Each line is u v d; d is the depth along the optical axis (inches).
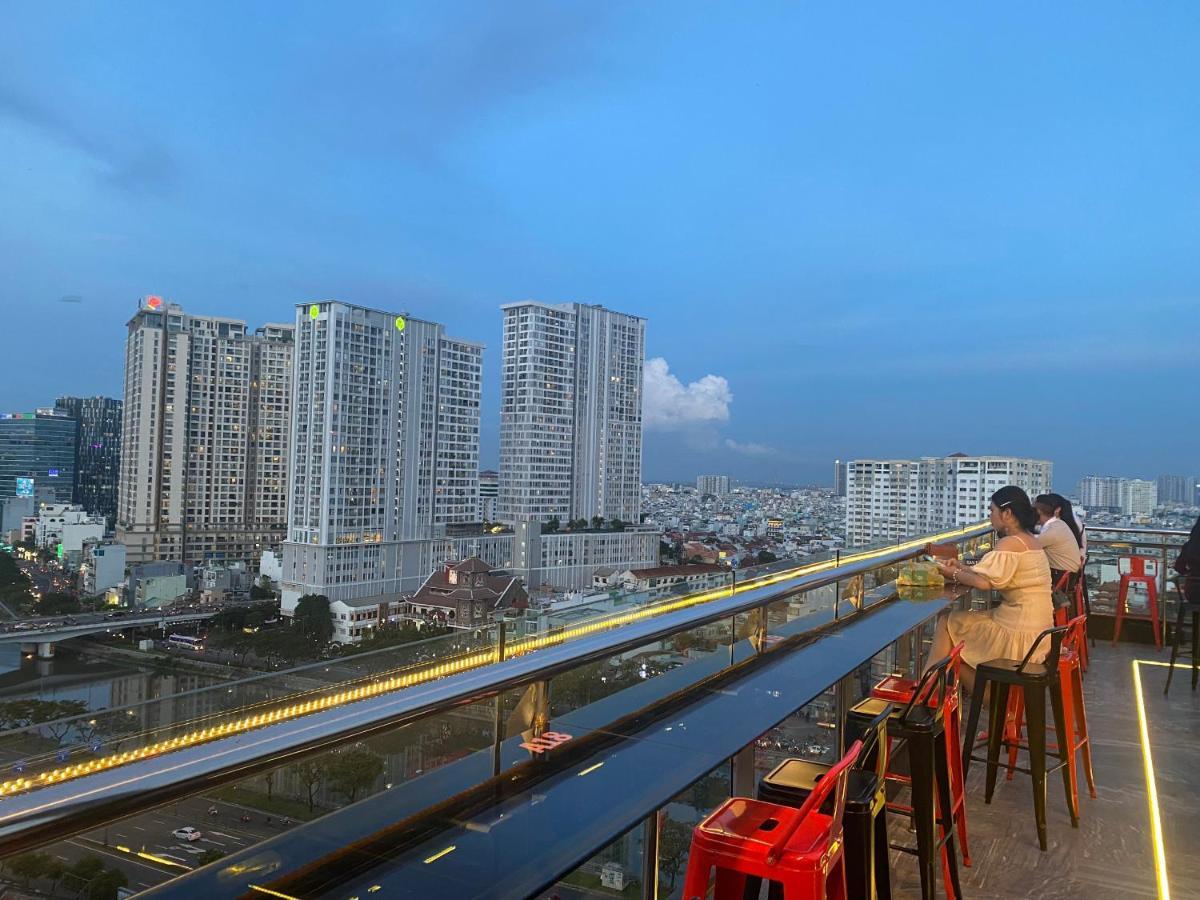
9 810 43.1
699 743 85.8
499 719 79.0
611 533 3083.2
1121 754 170.7
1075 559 216.7
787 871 62.0
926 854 91.6
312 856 57.4
